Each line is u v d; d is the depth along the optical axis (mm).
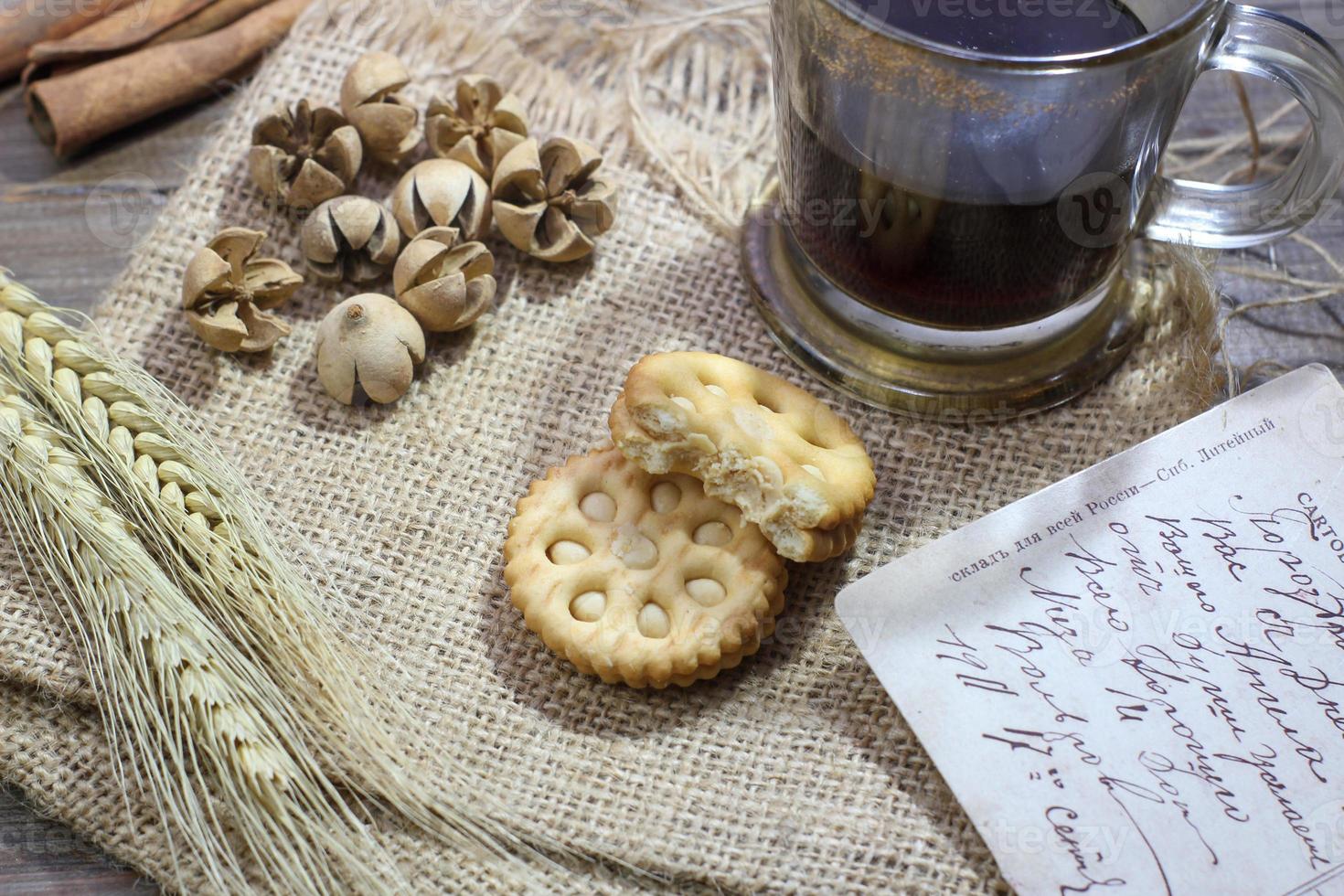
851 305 432
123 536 405
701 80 481
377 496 427
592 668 401
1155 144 405
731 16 486
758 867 392
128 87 470
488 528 425
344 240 444
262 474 429
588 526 413
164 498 409
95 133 472
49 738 405
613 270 454
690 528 413
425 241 436
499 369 441
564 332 446
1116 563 408
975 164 389
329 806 396
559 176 450
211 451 423
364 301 429
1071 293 422
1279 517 412
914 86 381
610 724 405
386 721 402
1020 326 426
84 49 473
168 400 433
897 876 392
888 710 406
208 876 384
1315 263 456
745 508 406
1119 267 442
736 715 406
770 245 450
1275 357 444
